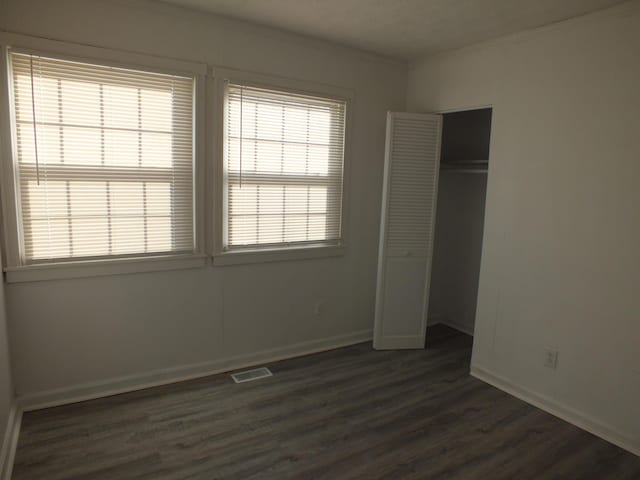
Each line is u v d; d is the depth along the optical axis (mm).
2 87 2287
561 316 2764
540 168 2838
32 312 2525
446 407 2857
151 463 2188
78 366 2703
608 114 2479
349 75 3506
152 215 2826
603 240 2537
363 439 2469
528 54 2869
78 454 2227
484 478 2189
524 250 2955
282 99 3215
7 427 2213
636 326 2418
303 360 3502
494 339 3176
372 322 4020
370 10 2648
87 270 2637
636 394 2430
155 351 2955
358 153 3672
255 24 2977
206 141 2936
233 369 3279
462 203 4277
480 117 4078
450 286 4438
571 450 2445
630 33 2363
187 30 2762
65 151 2514
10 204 2379
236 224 3162
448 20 2754
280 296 3439
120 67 2580
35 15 2334
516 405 2914
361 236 3816
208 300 3109
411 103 3828
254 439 2426
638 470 2293
